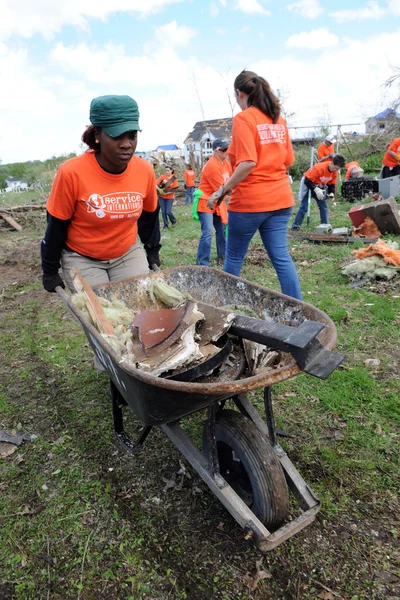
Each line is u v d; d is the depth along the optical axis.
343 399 3.38
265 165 3.83
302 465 2.84
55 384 4.03
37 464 3.06
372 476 2.72
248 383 1.85
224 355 2.19
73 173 2.84
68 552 2.39
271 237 4.11
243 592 2.12
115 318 2.79
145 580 2.20
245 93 3.83
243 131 3.70
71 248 3.25
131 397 2.29
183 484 2.79
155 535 2.45
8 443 3.25
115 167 2.91
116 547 2.40
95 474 2.93
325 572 2.19
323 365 1.93
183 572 2.23
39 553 2.39
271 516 2.19
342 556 2.26
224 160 6.29
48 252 3.14
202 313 2.52
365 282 5.62
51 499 2.75
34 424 3.49
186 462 2.97
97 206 2.97
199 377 2.36
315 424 3.19
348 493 2.62
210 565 2.26
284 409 3.37
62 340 4.91
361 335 4.34
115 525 2.53
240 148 3.72
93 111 2.64
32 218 14.11
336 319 4.67
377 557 2.24
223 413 2.43
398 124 20.20
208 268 3.22
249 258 7.19
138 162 3.12
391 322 4.54
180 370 2.23
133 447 2.99
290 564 2.24
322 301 5.07
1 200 19.12
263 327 2.15
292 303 2.58
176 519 2.54
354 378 3.59
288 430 3.15
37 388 3.97
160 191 11.33
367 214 7.68
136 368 2.05
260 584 2.16
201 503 2.64
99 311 2.74
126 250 3.43
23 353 4.68
